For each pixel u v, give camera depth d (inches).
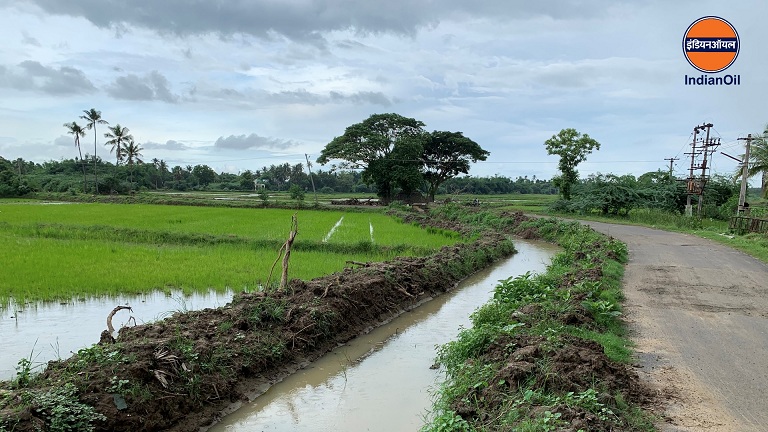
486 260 795.4
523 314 362.6
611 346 324.5
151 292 502.0
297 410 285.0
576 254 703.7
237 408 285.3
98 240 849.5
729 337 360.5
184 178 3983.8
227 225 1109.7
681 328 382.6
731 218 1181.7
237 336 330.0
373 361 359.6
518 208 2170.3
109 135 3026.6
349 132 2385.6
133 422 236.5
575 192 1945.1
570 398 219.5
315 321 378.6
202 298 483.5
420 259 626.5
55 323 398.3
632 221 1569.9
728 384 275.3
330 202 2380.7
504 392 242.7
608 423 206.7
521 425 205.5
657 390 265.6
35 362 315.9
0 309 432.5
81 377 243.9
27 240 800.9
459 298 565.6
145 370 255.8
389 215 1745.8
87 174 3321.9
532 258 901.8
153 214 1413.6
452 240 989.2
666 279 582.9
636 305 456.1
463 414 233.3
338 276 481.7
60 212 1432.1
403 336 420.5
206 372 286.7
